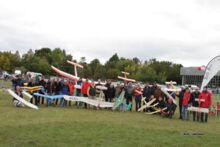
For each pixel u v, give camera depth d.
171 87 25.92
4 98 29.03
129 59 115.12
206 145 12.23
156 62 126.06
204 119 21.61
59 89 24.88
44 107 23.11
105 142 11.83
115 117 19.31
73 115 18.88
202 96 20.17
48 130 13.34
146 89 24.77
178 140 12.75
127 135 13.16
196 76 107.25
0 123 14.55
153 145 11.78
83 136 12.56
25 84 25.19
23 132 12.79
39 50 123.81
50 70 99.38
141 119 19.19
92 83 24.75
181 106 21.16
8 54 103.94
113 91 25.36
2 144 10.99
